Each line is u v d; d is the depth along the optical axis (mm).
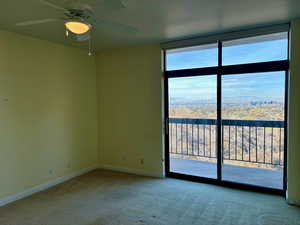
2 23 2605
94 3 2057
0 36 2799
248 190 3184
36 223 2387
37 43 3254
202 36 3223
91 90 4266
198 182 3537
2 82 2828
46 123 3412
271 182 3209
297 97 2686
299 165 2707
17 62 2994
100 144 4430
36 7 2168
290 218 2418
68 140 3799
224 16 2477
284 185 2977
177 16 2463
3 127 2850
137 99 3943
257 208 2650
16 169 3004
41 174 3344
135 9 2252
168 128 3814
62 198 3014
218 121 3391
